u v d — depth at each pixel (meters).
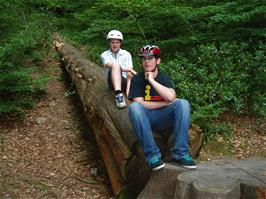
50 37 8.29
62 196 3.67
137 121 2.93
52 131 5.07
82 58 6.10
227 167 3.00
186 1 6.47
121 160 3.37
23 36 6.18
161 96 2.94
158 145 3.24
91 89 4.52
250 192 2.61
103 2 6.27
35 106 5.71
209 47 5.36
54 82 6.74
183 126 2.91
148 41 6.43
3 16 7.32
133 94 3.07
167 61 5.80
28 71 5.42
